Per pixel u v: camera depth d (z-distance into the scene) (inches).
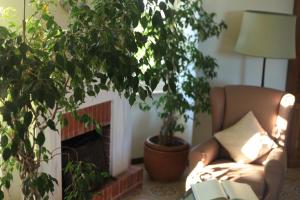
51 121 57.4
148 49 64.7
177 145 126.9
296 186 129.0
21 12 78.7
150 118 142.6
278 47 112.0
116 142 113.7
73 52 54.0
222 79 141.2
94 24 56.9
